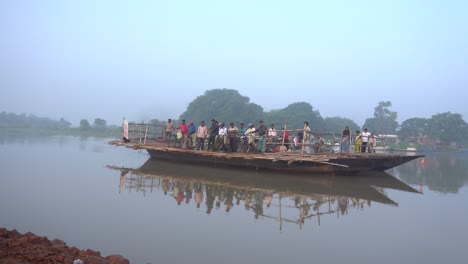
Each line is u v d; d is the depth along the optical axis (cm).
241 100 7931
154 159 2175
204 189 1323
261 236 818
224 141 1872
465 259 721
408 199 1286
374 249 765
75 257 576
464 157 4428
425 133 6994
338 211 1075
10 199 1053
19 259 543
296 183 1488
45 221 862
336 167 1644
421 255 738
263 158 1623
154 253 693
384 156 1722
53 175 1492
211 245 747
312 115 7956
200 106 8231
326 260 695
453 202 1249
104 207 1005
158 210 998
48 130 8662
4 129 8044
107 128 8712
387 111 8188
